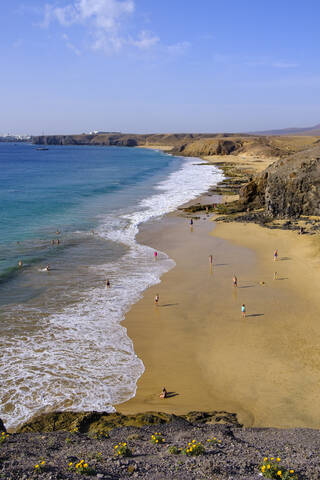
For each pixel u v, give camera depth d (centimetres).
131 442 1279
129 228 5469
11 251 4206
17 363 2097
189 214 6512
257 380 1952
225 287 3266
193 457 1107
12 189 8869
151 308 2853
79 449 1199
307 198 5806
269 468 989
